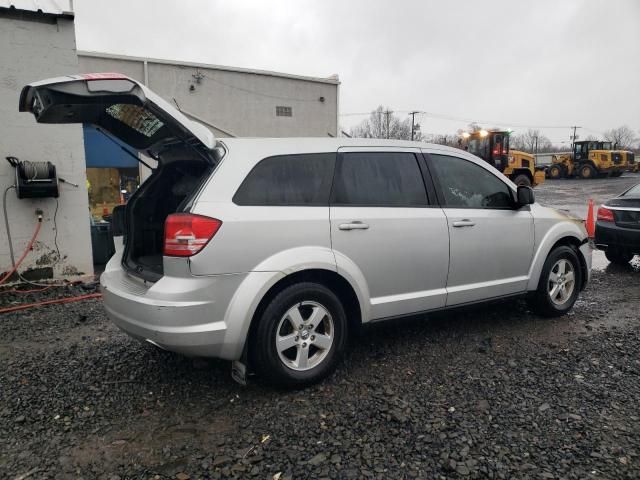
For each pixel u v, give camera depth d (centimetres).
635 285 617
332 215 331
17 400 312
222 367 360
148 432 275
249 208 302
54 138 590
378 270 351
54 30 572
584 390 319
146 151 383
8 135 566
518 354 381
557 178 3325
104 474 238
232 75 1734
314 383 328
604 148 3291
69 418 290
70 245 613
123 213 380
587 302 533
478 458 247
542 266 454
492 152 2094
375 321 356
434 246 377
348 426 278
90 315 495
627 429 272
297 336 318
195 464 245
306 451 254
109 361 374
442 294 387
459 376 341
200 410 298
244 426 280
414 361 368
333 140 354
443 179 399
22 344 412
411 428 275
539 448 255
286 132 1898
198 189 297
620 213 700
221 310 289
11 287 581
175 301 279
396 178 373
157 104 286
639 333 430
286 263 306
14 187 575
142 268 331
